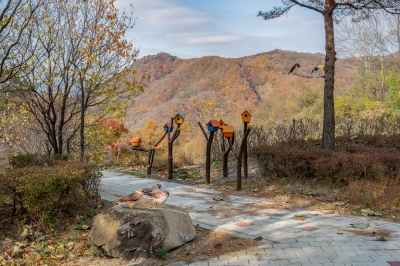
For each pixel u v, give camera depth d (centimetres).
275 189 852
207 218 638
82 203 644
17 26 891
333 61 1038
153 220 492
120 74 1102
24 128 1426
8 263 455
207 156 957
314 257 442
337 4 1032
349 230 545
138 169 1219
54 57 1001
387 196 691
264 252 468
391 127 1539
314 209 684
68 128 1340
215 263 445
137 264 461
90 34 1030
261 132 1426
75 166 640
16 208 578
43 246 505
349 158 798
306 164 878
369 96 2822
